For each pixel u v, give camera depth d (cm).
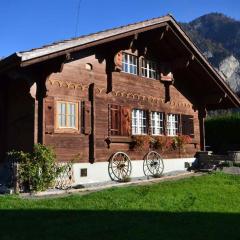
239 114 2461
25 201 934
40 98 1221
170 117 1764
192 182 1327
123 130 1489
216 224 804
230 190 1223
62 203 927
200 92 1930
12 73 1169
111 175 1424
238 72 11425
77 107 1323
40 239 650
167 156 1716
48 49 1104
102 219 798
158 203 981
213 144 2447
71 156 1291
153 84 1661
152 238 684
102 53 1427
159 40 1560
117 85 1476
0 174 1291
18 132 1283
